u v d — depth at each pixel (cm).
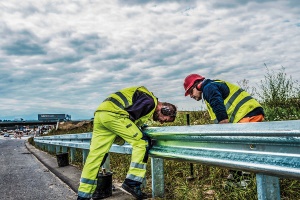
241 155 206
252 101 352
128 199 374
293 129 157
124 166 560
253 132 185
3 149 1852
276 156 176
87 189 346
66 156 755
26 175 657
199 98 375
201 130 239
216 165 234
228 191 331
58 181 558
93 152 353
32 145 2311
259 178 201
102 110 342
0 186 537
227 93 348
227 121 321
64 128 2539
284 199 303
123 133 333
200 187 348
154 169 349
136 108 337
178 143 293
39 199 424
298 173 159
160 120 365
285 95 678
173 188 377
